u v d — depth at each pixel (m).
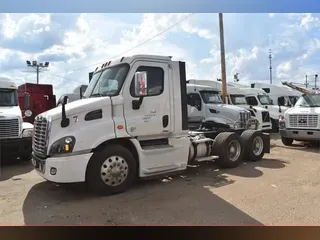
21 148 8.40
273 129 16.81
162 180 6.53
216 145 7.58
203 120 9.95
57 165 5.09
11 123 8.27
